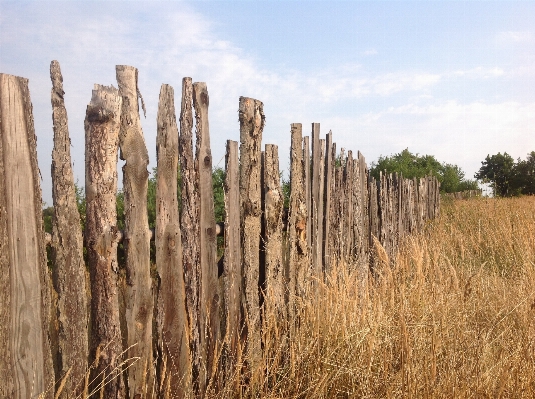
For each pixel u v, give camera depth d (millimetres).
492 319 4039
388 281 4156
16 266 2150
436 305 3830
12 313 2141
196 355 2947
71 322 2336
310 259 4086
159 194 2756
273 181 3559
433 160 32844
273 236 3553
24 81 2172
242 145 3348
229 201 3232
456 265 6273
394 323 3609
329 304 3619
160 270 2775
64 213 2307
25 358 2182
